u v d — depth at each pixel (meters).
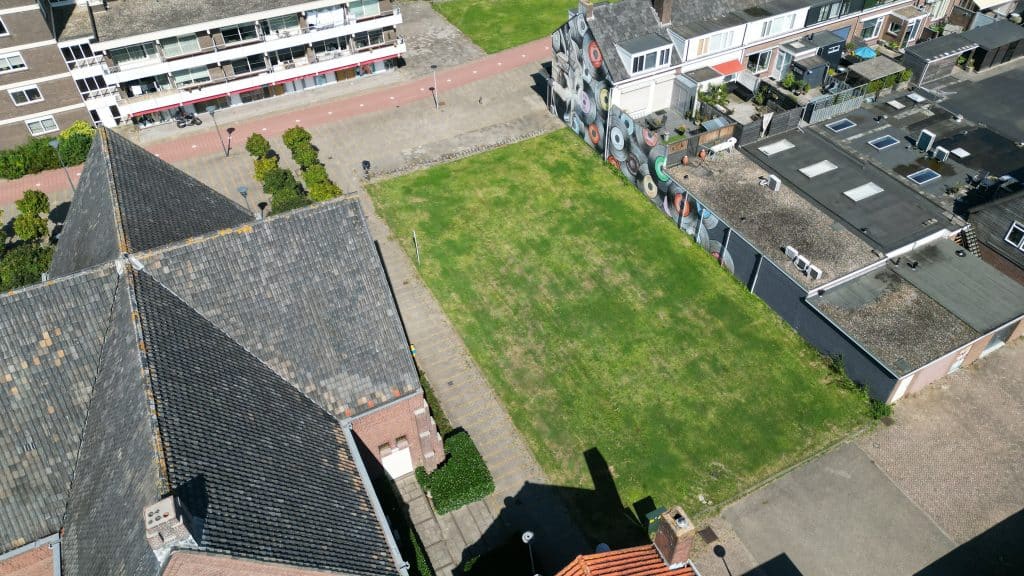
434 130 61.62
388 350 30.89
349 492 27.00
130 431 23.98
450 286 46.59
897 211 45.22
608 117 54.81
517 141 60.00
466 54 72.56
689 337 42.56
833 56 64.69
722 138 51.44
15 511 25.73
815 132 52.97
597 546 32.28
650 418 38.34
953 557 32.28
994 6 69.81
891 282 41.12
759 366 40.75
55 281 27.42
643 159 51.69
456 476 34.44
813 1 62.31
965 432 37.06
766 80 64.88
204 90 61.44
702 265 47.28
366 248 31.20
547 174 55.97
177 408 24.19
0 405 26.19
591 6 53.66
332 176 56.47
